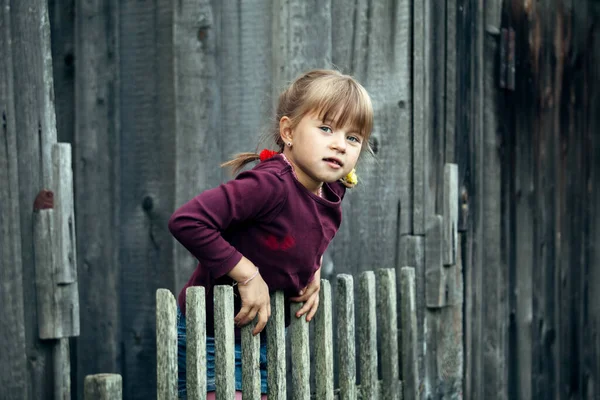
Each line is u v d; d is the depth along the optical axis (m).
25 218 3.33
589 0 6.27
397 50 4.41
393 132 4.40
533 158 5.59
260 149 4.10
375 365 3.58
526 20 5.53
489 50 5.10
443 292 4.46
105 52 4.21
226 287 2.64
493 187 5.13
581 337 6.18
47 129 3.37
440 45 4.55
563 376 5.96
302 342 3.01
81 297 4.23
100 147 4.22
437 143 4.51
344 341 3.34
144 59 4.18
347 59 4.33
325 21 4.24
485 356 5.12
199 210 2.53
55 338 3.36
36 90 3.35
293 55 4.15
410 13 4.41
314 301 3.02
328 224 2.78
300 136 2.69
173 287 4.13
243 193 2.56
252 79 4.14
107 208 4.21
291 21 4.14
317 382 3.19
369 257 4.36
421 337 4.39
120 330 4.20
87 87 4.23
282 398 2.86
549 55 5.80
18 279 3.28
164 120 4.15
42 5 3.37
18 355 3.27
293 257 2.71
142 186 4.18
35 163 3.34
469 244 4.88
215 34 4.14
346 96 2.66
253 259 2.71
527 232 5.53
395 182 4.40
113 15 4.21
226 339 2.64
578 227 6.13
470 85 4.86
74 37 4.24
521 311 5.47
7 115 3.27
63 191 3.37
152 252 4.16
